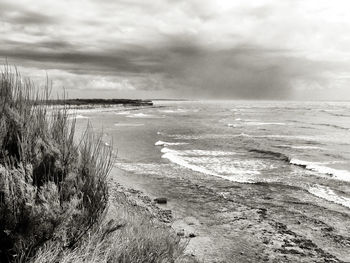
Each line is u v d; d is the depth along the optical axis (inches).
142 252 143.5
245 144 1037.2
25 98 145.3
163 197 419.8
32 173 121.4
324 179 557.3
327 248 287.7
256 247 279.6
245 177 568.1
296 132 1493.6
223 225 330.0
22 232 109.3
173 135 1304.1
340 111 4173.2
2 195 112.1
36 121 141.3
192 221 332.5
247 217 358.6
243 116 3036.4
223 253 259.0
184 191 461.1
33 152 129.2
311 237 310.8
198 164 685.3
